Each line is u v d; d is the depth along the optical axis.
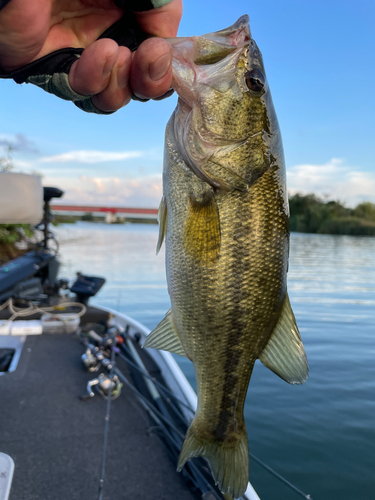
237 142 0.20
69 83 0.16
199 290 0.20
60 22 0.18
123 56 0.16
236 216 0.20
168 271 0.21
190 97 0.20
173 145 0.21
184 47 0.20
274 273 0.20
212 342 0.20
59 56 0.17
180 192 0.21
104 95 0.17
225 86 0.20
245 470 0.21
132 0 0.17
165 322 0.22
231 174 0.20
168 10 0.19
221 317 0.20
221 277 0.20
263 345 0.21
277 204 0.20
